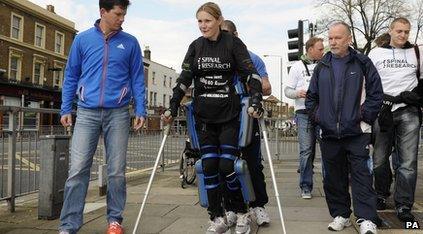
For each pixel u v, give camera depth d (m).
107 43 3.72
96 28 3.77
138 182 7.16
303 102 5.62
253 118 3.64
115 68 3.71
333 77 3.87
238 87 3.61
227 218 3.88
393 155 5.57
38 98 36.56
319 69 3.99
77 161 3.65
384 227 3.93
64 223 3.62
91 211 4.73
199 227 4.04
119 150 3.76
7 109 4.62
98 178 5.96
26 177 5.00
